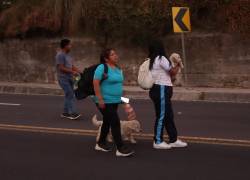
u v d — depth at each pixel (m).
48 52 23.14
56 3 22.98
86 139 10.35
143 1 21.25
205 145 9.58
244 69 19.48
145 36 21.09
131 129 9.67
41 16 23.14
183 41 19.02
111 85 8.70
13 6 24.52
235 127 11.57
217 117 13.17
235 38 19.56
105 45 22.03
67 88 12.84
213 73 19.94
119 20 21.52
